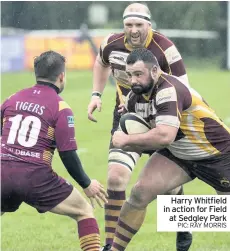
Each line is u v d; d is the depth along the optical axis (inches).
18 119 600.4
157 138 598.5
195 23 3255.4
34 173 589.3
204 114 626.2
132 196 643.5
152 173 641.6
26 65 3065.9
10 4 3339.1
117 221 697.0
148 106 618.2
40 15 3388.3
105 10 3388.3
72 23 3412.9
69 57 3102.9
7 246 791.1
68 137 591.5
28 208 1005.2
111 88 2432.3
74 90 2422.5
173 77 617.9
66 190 606.2
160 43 751.7
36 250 770.8
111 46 775.7
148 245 797.2
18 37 3048.7
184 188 1076.5
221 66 3159.5
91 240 615.2
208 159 639.8
